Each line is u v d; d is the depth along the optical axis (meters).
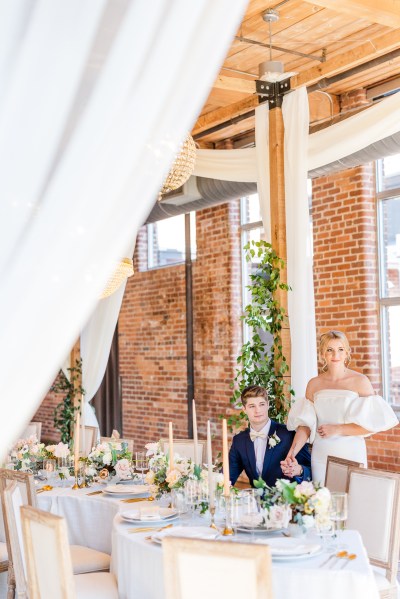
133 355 9.88
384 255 6.71
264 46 5.54
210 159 6.77
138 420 9.79
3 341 1.73
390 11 4.59
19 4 1.69
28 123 1.71
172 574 2.46
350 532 3.20
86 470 4.61
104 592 3.31
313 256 7.13
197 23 1.76
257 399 4.44
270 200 5.90
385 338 6.69
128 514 3.55
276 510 3.09
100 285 1.77
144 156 1.78
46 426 11.99
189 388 8.79
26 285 1.73
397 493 3.47
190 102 1.78
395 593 3.37
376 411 4.49
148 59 1.75
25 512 3.02
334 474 3.98
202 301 8.66
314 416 4.64
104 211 1.75
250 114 6.71
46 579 2.91
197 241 8.74
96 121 1.74
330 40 5.63
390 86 6.35
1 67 1.69
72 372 9.29
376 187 6.74
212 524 3.29
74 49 1.71
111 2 1.74
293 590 2.64
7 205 1.72
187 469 3.88
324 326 7.01
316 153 5.78
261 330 8.18
